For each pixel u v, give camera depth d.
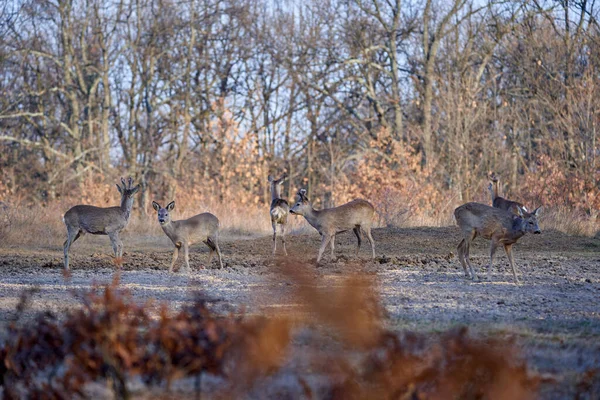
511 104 104.69
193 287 32.56
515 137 94.06
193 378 17.39
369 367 14.67
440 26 101.94
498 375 14.64
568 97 80.19
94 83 106.56
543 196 71.38
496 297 29.67
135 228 66.81
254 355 15.46
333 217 44.09
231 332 15.52
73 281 35.69
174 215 73.81
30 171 108.06
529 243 53.19
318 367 16.97
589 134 76.75
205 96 114.81
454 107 89.00
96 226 42.31
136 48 107.94
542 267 41.25
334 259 45.09
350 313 14.36
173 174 104.50
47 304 27.92
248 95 111.56
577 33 91.62
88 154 108.38
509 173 92.12
